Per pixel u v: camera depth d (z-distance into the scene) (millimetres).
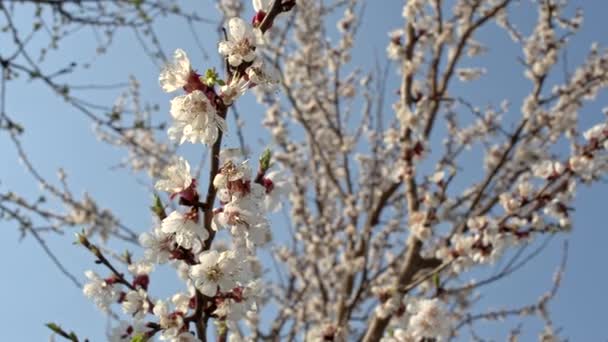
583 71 1175
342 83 1329
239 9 1190
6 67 689
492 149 1155
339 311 878
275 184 406
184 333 412
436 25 1042
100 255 460
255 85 366
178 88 367
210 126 358
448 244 884
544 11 1100
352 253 1006
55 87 717
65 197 1112
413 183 895
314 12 1299
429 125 942
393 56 973
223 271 385
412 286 747
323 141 1274
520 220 727
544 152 1088
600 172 762
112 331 472
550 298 1113
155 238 409
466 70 1141
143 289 469
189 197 381
